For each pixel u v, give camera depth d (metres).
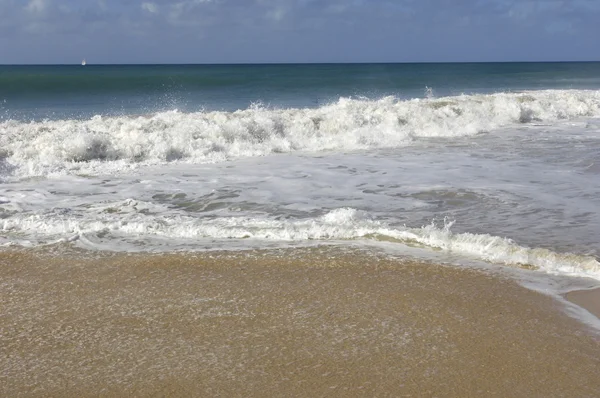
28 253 6.04
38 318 4.62
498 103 17.67
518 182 9.13
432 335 4.37
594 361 4.05
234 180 9.31
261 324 4.52
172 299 4.97
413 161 10.90
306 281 5.34
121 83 32.44
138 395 3.61
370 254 6.00
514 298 5.03
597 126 16.02
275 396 3.60
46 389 3.66
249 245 6.27
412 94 31.69
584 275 5.54
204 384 3.72
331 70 74.06
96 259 5.89
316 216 7.38
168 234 6.59
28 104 23.69
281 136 13.32
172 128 12.46
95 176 9.66
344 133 13.90
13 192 8.53
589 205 7.89
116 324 4.53
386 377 3.81
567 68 89.19
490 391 3.68
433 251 6.11
